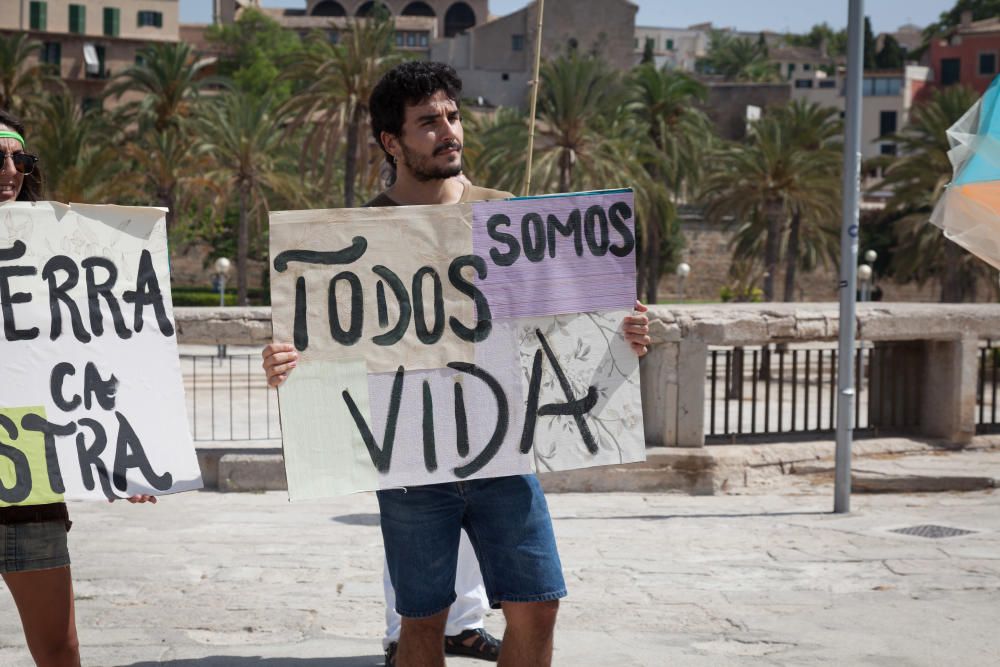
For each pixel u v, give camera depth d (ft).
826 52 494.59
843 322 29.81
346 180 118.52
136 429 11.59
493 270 11.78
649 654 16.10
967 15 314.96
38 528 11.09
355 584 20.67
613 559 23.12
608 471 34.94
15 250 11.44
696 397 36.06
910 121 145.69
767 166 139.23
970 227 13.52
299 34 386.93
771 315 36.73
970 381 38.99
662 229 145.28
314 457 11.34
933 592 19.80
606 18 309.22
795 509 31.19
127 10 265.13
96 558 23.24
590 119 124.36
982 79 306.35
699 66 479.82
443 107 11.64
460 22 405.39
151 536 26.37
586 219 11.98
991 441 39.40
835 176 142.20
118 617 18.17
